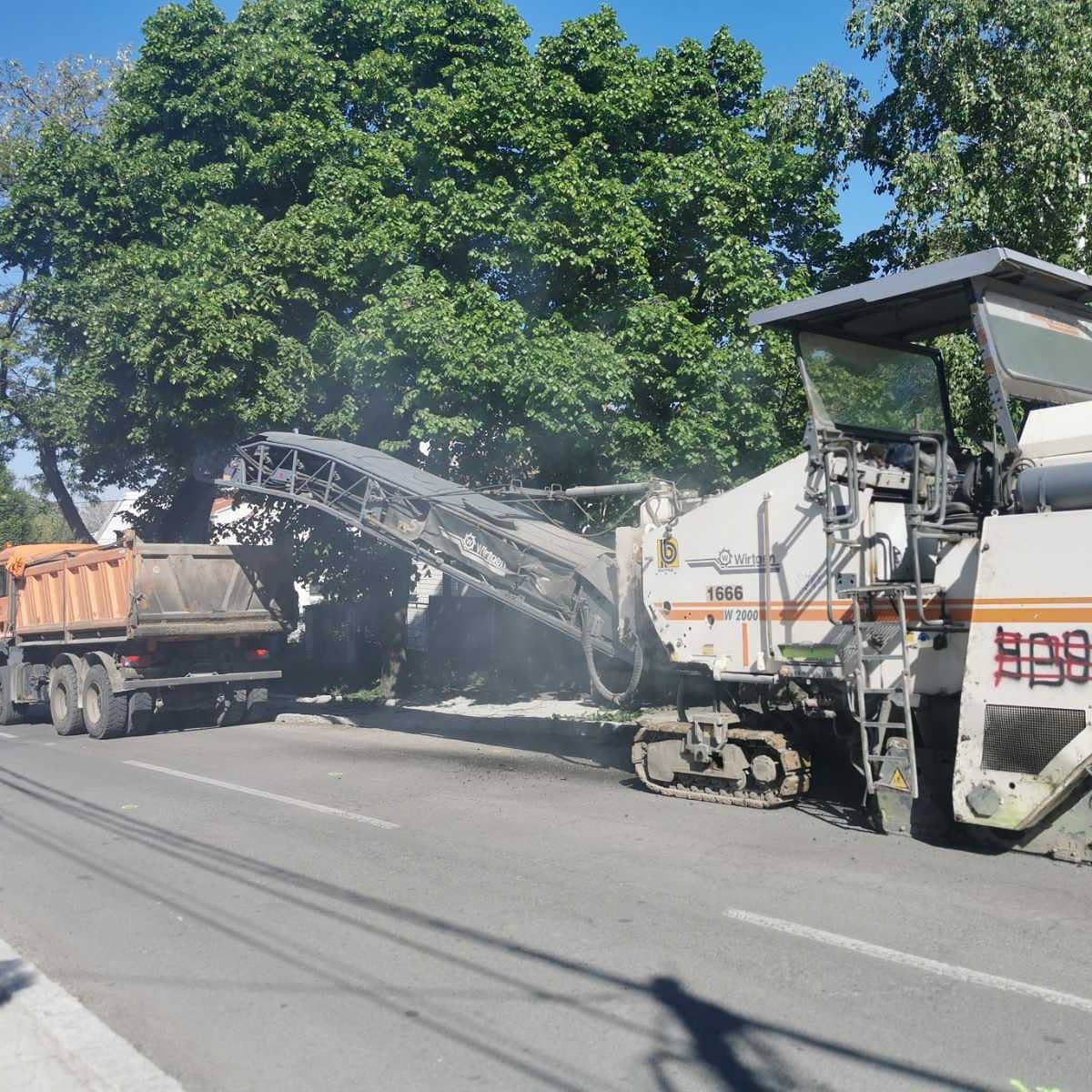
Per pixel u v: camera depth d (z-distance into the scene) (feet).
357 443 56.65
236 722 57.41
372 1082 14.67
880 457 30.04
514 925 21.11
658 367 48.62
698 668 32.12
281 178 57.82
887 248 48.52
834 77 49.70
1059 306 28.09
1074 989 17.17
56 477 80.33
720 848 26.55
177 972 19.10
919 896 22.21
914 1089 13.98
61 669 55.36
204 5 61.26
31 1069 15.06
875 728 27.96
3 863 27.20
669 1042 15.65
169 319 50.21
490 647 77.92
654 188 49.47
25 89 85.30
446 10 59.11
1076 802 24.39
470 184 52.44
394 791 35.32
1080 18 43.78
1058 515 23.95
